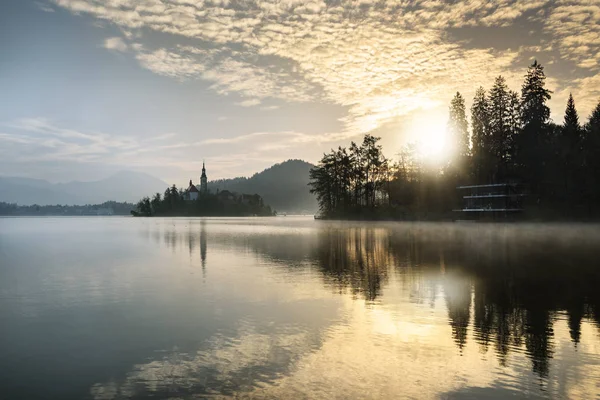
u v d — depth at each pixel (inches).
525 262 1320.1
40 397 392.8
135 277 1087.6
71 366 471.2
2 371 457.1
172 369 458.3
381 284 946.1
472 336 562.6
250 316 673.6
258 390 404.5
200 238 2657.5
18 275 1140.5
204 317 670.5
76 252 1814.7
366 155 5757.9
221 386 414.6
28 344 548.4
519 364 466.6
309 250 1758.1
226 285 950.4
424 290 872.9
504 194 4109.3
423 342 539.5
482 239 2310.5
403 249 1760.6
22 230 4254.4
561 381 419.8
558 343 533.3
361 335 570.9
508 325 613.0
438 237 2482.8
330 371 448.5
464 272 1119.6
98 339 566.3
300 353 502.0
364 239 2364.7
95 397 394.3
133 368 462.6
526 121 4399.6
